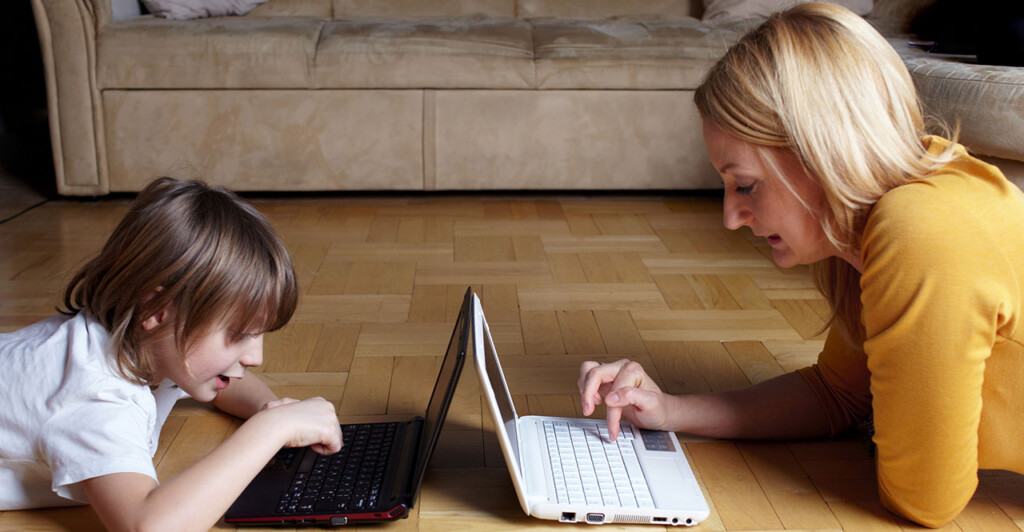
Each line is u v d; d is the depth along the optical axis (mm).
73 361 897
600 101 2641
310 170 2637
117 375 910
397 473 1050
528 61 2602
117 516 842
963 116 1537
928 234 839
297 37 2557
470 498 1059
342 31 2604
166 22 2592
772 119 873
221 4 2869
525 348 1543
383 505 983
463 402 1317
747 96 882
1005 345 888
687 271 2006
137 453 887
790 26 901
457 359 938
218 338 928
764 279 1950
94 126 2539
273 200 2646
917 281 838
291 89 2574
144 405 936
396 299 1792
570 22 2861
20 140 3326
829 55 873
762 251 2170
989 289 831
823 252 972
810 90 863
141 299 890
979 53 1766
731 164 923
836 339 1191
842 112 864
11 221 2354
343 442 1124
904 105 903
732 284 1914
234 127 2582
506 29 2662
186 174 2590
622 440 1130
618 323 1674
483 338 1000
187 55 2512
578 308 1756
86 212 2473
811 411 1198
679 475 1060
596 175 2703
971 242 840
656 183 2721
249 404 1229
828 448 1189
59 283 1861
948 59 1880
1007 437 939
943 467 900
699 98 950
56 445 882
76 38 2475
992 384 916
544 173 2693
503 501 1055
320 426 1023
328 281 1898
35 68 3574
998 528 1008
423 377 1412
